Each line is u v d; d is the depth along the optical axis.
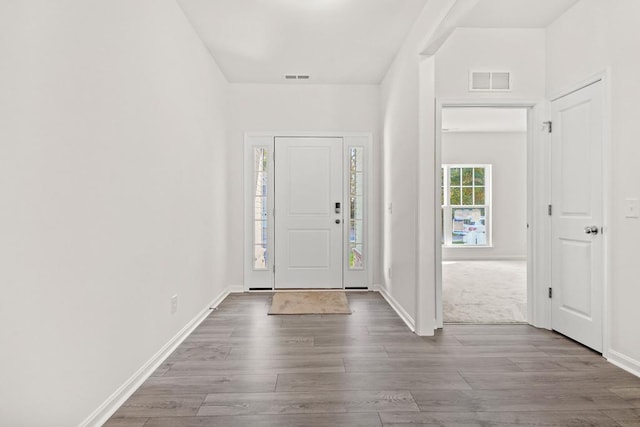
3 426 1.31
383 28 3.40
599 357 2.69
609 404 2.03
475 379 2.33
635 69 2.42
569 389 2.20
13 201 1.34
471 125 7.31
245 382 2.29
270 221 4.95
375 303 4.29
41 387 1.47
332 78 4.72
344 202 4.98
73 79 1.66
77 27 1.68
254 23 3.30
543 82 3.41
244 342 3.00
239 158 4.88
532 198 3.46
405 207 3.60
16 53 1.35
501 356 2.71
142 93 2.33
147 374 2.38
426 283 3.18
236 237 4.88
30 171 1.42
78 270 1.70
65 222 1.61
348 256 5.00
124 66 2.10
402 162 3.72
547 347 2.89
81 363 1.72
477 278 5.84
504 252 8.06
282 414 1.92
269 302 4.33
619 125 2.55
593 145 2.81
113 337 1.99
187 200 3.18
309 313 3.85
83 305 1.73
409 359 2.65
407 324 3.50
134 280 2.23
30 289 1.42
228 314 3.82
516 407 2.00
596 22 2.76
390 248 4.29
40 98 1.46
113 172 1.99
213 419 1.88
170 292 2.81
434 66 3.27
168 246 2.77
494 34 3.42
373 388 2.21
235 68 4.35
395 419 1.88
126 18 2.12
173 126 2.87
